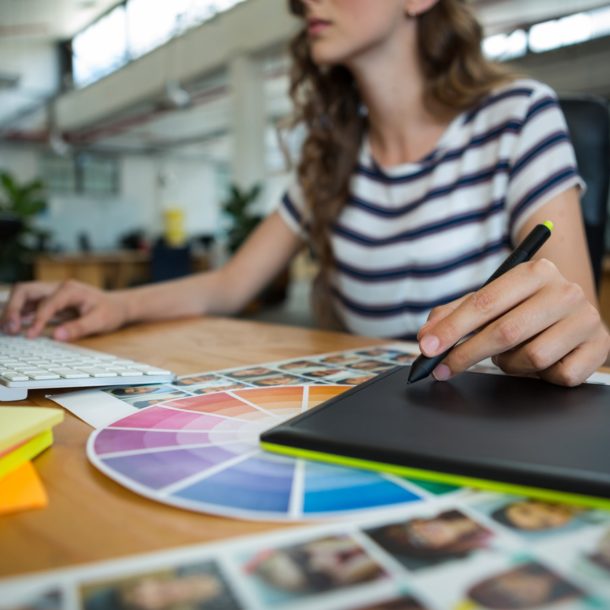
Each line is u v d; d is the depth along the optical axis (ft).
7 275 16.53
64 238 33.42
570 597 0.53
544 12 17.53
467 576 0.56
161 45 23.26
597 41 17.88
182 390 1.37
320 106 3.13
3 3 23.48
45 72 30.12
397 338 2.99
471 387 1.19
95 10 25.16
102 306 2.39
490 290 1.23
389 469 0.82
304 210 3.31
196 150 41.06
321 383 1.43
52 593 0.54
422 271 2.84
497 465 0.77
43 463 0.90
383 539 0.64
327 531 0.66
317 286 3.40
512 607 0.51
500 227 2.67
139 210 35.81
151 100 25.71
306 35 3.18
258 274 3.25
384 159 3.10
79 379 1.34
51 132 33.60
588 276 2.19
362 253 3.01
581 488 0.72
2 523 0.69
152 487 0.78
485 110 2.80
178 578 0.57
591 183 2.81
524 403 1.08
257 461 0.88
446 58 2.81
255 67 19.56
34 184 18.07
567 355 1.22
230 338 2.22
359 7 2.57
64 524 0.69
